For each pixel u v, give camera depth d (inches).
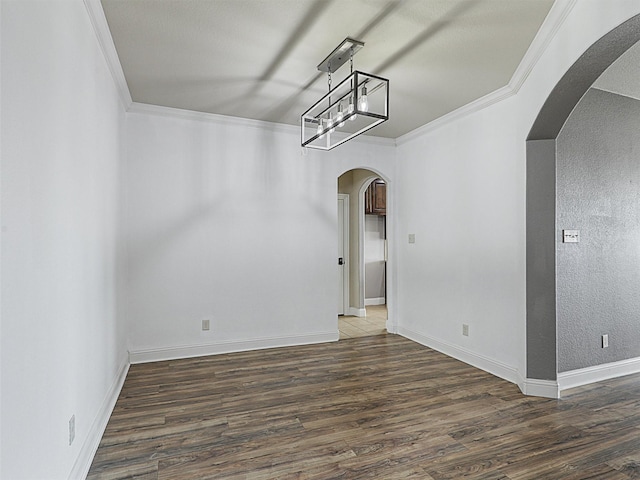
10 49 46.2
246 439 91.1
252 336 167.9
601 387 124.9
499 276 135.3
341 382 128.8
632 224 140.3
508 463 81.5
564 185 125.2
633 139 140.9
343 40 101.7
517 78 120.5
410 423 99.3
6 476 44.6
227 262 163.3
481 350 143.7
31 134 52.5
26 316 50.4
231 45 104.3
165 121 153.4
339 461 82.1
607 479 76.4
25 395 49.9
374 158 194.9
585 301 129.5
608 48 81.0
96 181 92.1
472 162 148.5
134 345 148.0
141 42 102.4
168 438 91.3
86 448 79.7
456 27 95.7
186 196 156.5
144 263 149.6
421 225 179.3
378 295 295.1
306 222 178.9
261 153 170.2
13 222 46.9
